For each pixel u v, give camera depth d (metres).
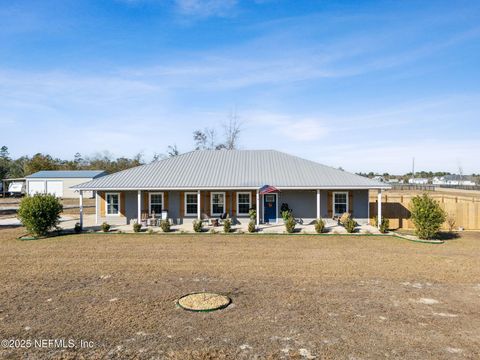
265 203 23.91
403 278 11.70
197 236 19.81
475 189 70.38
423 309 8.94
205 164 26.20
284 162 26.25
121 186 22.66
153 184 22.81
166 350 6.82
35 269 12.87
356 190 23.52
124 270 12.73
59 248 16.72
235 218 23.92
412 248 16.67
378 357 6.57
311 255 15.18
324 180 22.89
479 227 22.28
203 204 24.03
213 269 12.87
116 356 6.60
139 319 8.26
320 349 6.87
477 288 10.65
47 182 50.78
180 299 9.55
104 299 9.61
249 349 6.87
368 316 8.48
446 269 12.85
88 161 83.56
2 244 17.83
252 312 8.71
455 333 7.57
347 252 15.78
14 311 8.75
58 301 9.46
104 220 24.48
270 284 11.02
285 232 20.67
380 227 20.73
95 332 7.59
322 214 23.62
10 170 78.31
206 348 6.90
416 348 6.91
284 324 8.02
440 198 36.25
